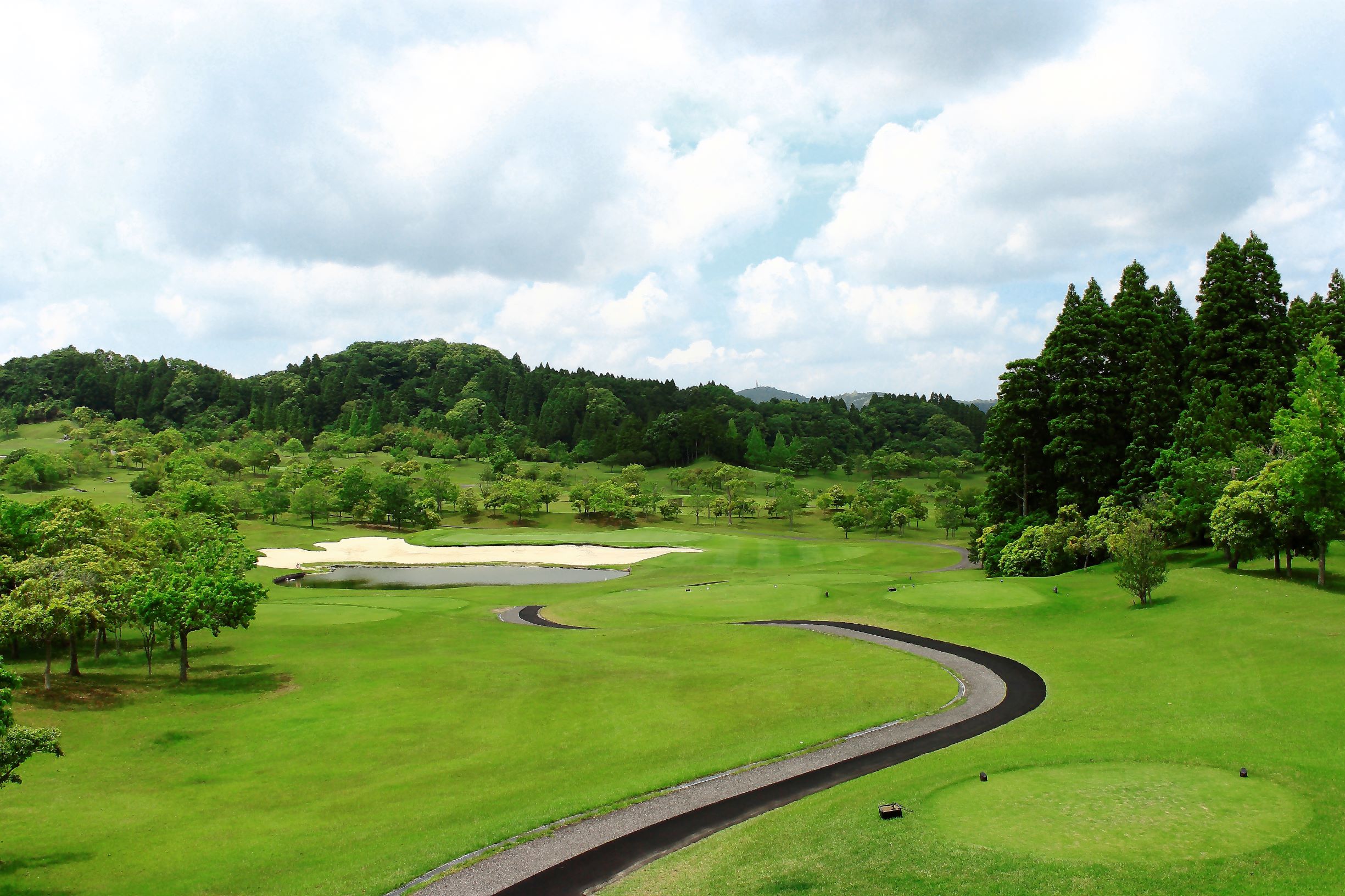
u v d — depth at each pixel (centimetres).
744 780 2483
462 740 3150
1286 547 4925
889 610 5391
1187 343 8431
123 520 6144
